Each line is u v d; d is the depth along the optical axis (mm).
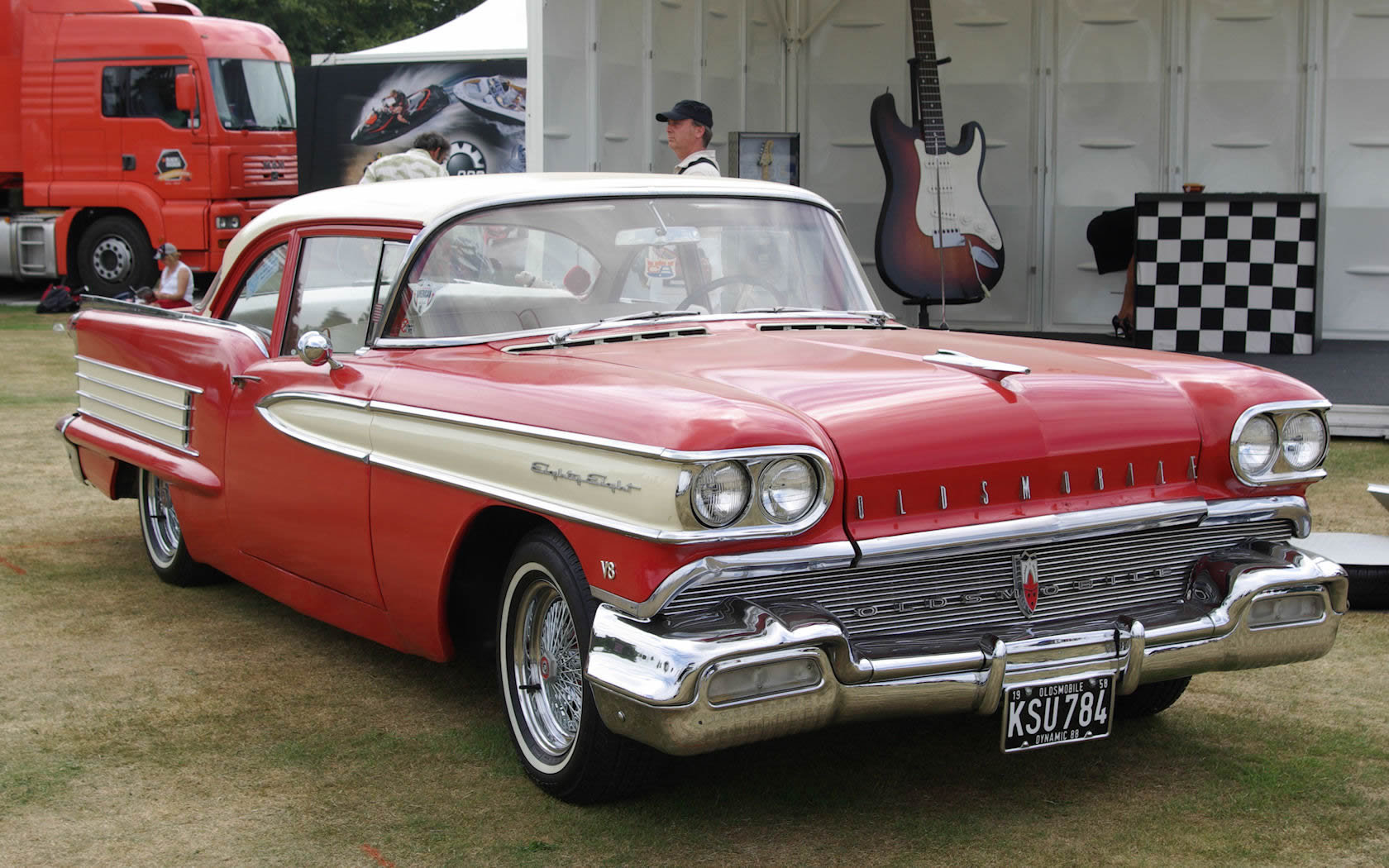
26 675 3953
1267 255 8703
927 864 2748
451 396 3195
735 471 2566
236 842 2879
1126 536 3045
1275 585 3031
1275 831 2908
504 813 3006
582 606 2830
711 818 2965
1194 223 8750
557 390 2945
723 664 2518
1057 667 2803
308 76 14805
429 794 3119
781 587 2709
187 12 15477
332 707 3693
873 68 10656
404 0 37594
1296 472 3166
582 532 2770
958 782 3164
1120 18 10250
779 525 2607
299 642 4266
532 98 7207
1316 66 9938
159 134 14680
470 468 3105
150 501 4961
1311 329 8742
